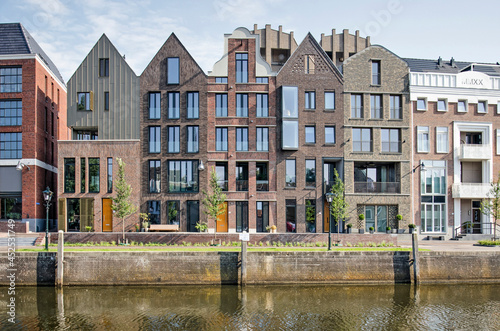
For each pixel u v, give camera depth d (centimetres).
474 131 3631
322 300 2177
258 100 3434
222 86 3409
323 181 3400
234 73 3425
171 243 2866
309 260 2459
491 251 2580
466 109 3606
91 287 2352
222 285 2403
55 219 3978
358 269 2486
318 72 3462
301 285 2436
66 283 2362
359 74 3484
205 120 3381
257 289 2350
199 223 3231
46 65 3772
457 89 3597
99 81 3419
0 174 3516
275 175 3388
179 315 1941
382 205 3447
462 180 3650
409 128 3503
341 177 3434
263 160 3388
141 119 3384
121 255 2389
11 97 3516
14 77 3547
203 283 2397
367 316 1956
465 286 2480
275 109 3431
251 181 3362
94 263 2381
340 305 2103
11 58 3522
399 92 3509
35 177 3488
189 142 3384
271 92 3431
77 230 3303
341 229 3394
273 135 3409
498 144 3628
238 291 2306
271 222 3344
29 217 3453
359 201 3391
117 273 2383
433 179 3528
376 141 3469
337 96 3453
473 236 3406
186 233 2886
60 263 2348
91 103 3394
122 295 2219
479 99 3625
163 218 3312
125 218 3294
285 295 2252
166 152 3362
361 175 3591
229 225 3328
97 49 3431
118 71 3419
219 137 3406
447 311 2033
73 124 3403
